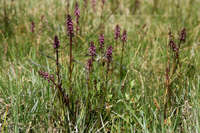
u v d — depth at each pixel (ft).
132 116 10.73
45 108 10.63
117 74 14.15
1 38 16.16
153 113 10.18
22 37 16.61
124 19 19.48
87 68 10.86
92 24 18.24
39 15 17.99
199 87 11.54
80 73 11.87
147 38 16.16
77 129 9.84
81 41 15.69
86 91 10.77
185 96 11.44
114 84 12.85
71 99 10.34
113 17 18.65
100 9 19.69
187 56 13.00
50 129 9.79
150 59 13.94
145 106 10.84
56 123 10.19
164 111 10.32
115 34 11.91
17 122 9.68
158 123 10.12
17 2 20.77
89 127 10.28
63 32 15.52
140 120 10.26
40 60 13.80
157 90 11.71
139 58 14.11
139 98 11.37
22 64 13.24
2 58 14.34
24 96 11.07
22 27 17.56
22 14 17.97
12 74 12.24
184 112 10.68
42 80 11.26
